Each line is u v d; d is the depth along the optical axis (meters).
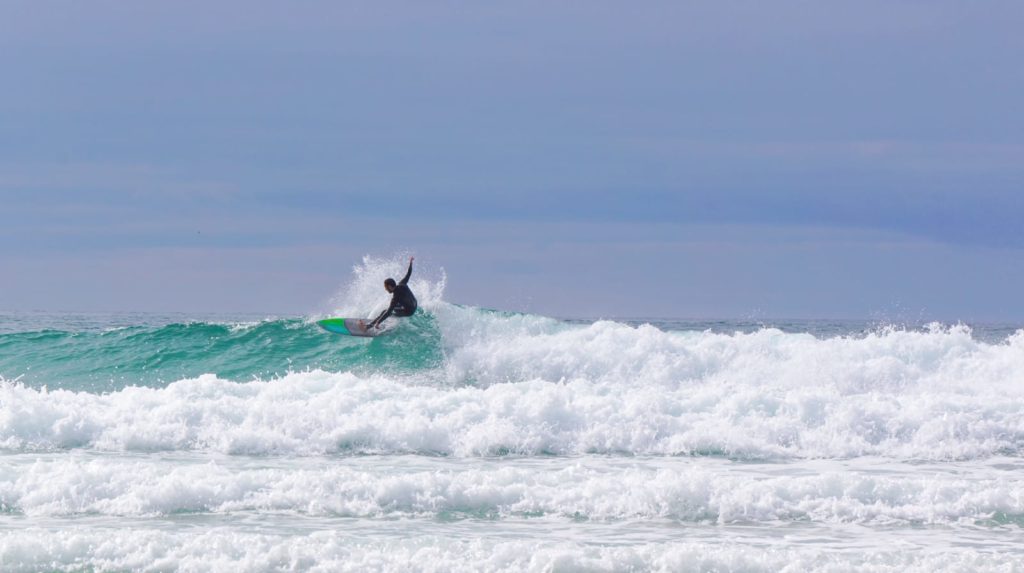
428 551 24.94
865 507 31.02
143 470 32.53
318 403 45.00
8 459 37.59
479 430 42.31
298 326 73.38
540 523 29.42
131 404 45.31
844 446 43.25
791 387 60.31
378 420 43.16
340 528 28.48
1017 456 42.94
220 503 30.72
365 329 71.00
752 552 25.17
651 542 27.52
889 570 24.22
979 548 27.36
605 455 41.56
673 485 31.45
